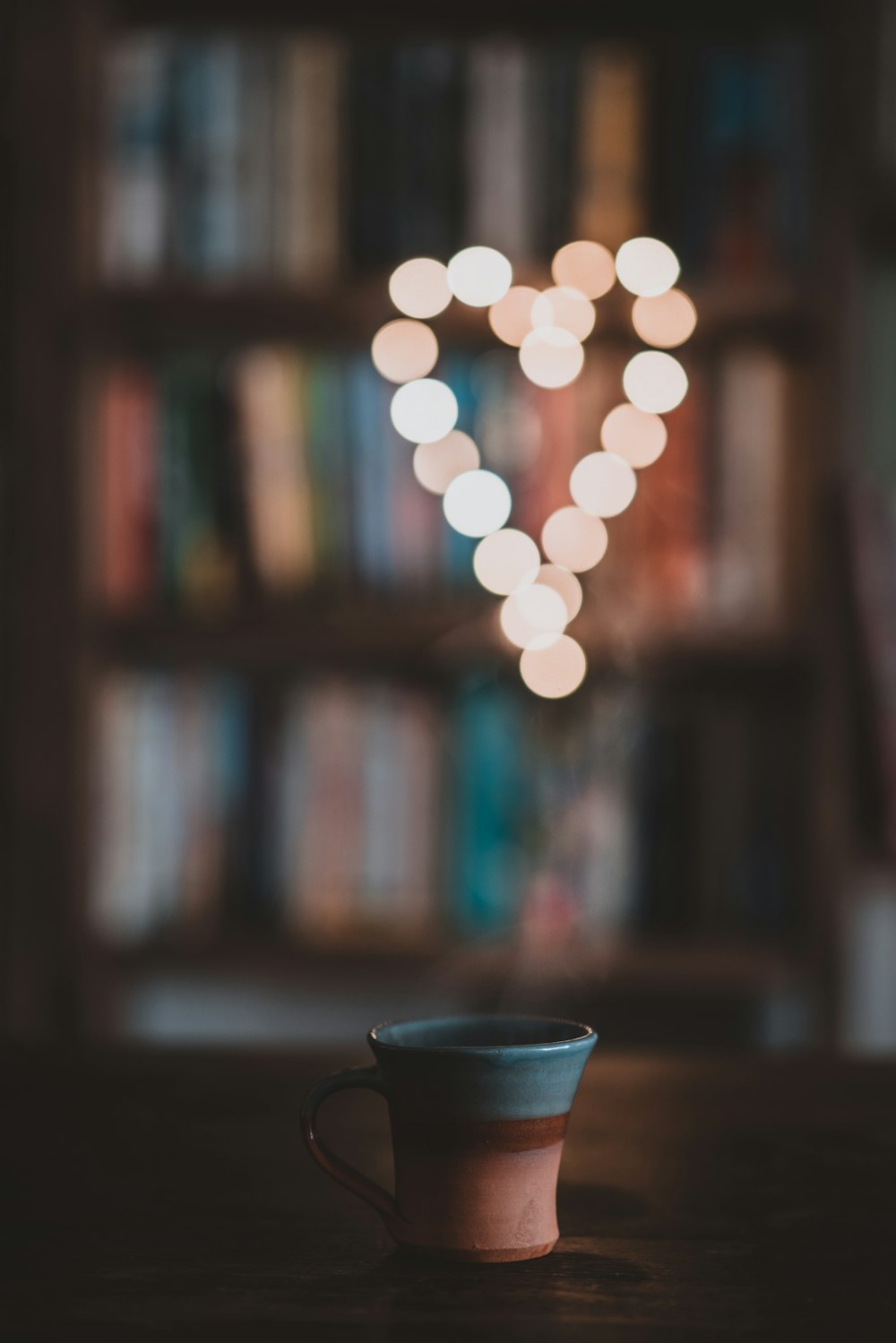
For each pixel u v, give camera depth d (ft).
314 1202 7.48
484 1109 6.28
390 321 11.69
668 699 12.01
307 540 11.77
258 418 11.71
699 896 11.73
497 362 11.70
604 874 11.75
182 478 11.79
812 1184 7.85
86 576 11.57
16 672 11.53
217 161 11.66
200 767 11.85
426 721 11.84
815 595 11.48
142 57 11.65
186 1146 8.68
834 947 11.46
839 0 11.37
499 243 11.61
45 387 11.54
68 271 11.52
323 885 11.84
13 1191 7.73
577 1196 7.61
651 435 11.62
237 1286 6.19
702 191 11.60
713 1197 7.60
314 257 11.68
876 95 11.61
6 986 11.52
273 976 11.64
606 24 11.71
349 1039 12.23
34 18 11.49
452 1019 6.86
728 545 11.64
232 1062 9.66
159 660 12.12
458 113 11.61
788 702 11.94
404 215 11.65
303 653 12.04
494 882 11.78
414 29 11.77
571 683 11.64
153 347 12.10
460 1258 6.38
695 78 11.59
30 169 11.50
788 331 11.61
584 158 11.59
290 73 11.64
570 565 11.62
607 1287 6.17
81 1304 5.97
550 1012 11.77
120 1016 11.77
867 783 11.60
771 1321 5.78
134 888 11.76
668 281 11.36
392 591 11.76
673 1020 11.82
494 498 11.63
